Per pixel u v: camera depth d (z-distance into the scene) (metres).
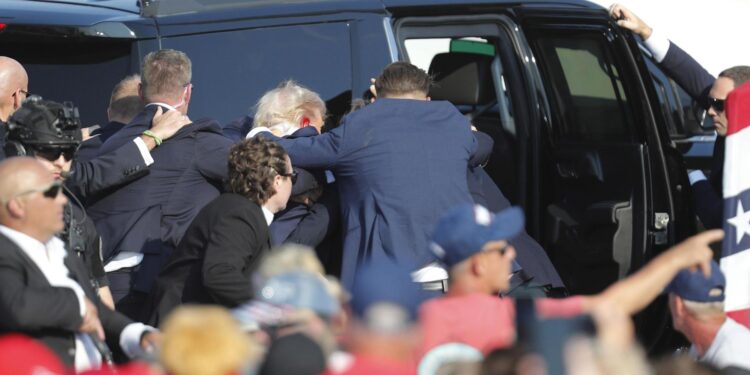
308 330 13.41
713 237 14.76
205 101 22.38
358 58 22.47
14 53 22.36
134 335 17.47
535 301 14.27
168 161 20.83
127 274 20.67
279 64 22.58
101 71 22.33
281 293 13.50
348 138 20.58
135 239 20.53
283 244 21.31
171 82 21.14
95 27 21.94
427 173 20.66
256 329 13.54
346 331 12.88
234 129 22.22
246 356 12.09
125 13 22.62
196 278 19.20
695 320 15.77
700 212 23.27
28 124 18.12
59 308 15.85
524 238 21.91
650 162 23.58
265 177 19.38
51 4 22.64
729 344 15.68
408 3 22.98
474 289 14.87
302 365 12.98
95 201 20.83
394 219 20.41
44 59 22.36
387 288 12.41
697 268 15.37
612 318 12.78
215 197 21.20
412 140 20.73
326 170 21.06
